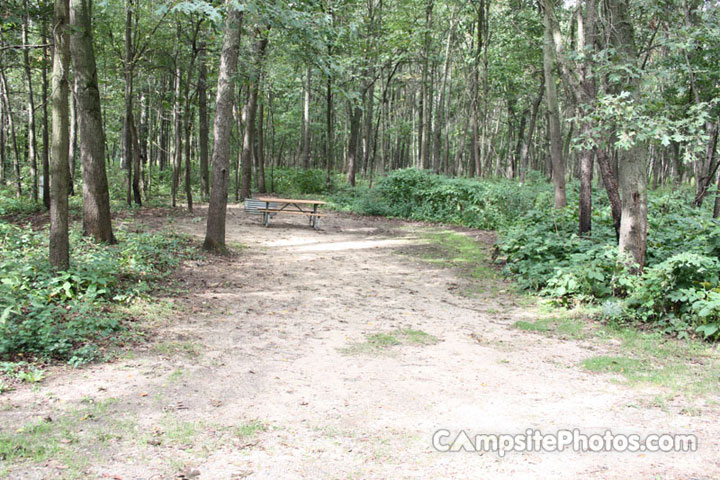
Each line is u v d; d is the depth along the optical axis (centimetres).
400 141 4684
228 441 352
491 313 772
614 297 758
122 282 763
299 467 321
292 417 397
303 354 555
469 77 3005
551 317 747
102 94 2144
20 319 541
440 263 1158
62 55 648
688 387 476
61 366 472
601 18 822
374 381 483
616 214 888
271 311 721
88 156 928
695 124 674
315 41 1032
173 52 1906
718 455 343
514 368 532
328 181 2602
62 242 688
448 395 453
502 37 2394
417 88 3841
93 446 333
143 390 433
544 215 1255
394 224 1833
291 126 3584
